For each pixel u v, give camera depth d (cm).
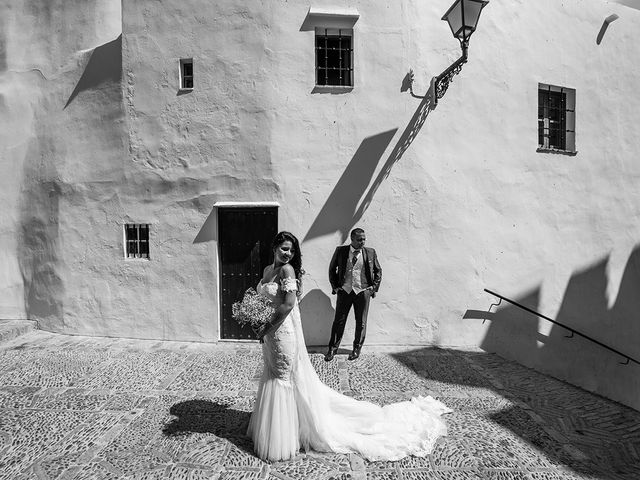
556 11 710
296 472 316
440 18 642
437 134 640
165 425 385
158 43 636
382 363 559
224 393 457
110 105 660
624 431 396
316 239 626
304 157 623
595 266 746
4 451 342
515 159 680
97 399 441
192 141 633
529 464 334
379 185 630
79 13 696
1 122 723
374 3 623
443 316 645
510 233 677
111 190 663
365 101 626
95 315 671
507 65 673
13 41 721
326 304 629
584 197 736
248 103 619
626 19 777
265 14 612
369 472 318
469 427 392
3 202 727
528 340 690
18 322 704
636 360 790
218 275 640
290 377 339
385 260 632
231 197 627
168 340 646
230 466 322
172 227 643
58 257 688
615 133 767
